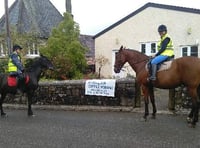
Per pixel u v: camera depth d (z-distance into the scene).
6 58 17.94
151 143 7.18
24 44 19.75
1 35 20.16
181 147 6.86
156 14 20.89
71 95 12.17
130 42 21.94
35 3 29.03
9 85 10.49
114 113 10.95
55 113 11.32
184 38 20.06
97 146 7.06
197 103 8.54
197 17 19.55
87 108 11.70
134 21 21.69
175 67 8.77
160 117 10.02
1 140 7.78
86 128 8.79
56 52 16.84
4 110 12.32
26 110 12.20
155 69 8.99
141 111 10.90
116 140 7.49
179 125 8.85
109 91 11.57
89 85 11.87
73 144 7.26
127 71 20.72
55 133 8.32
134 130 8.41
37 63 10.88
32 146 7.19
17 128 9.04
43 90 12.55
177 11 20.17
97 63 22.88
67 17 17.91
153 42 21.05
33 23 26.75
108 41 22.75
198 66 8.45
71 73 16.64
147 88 9.55
